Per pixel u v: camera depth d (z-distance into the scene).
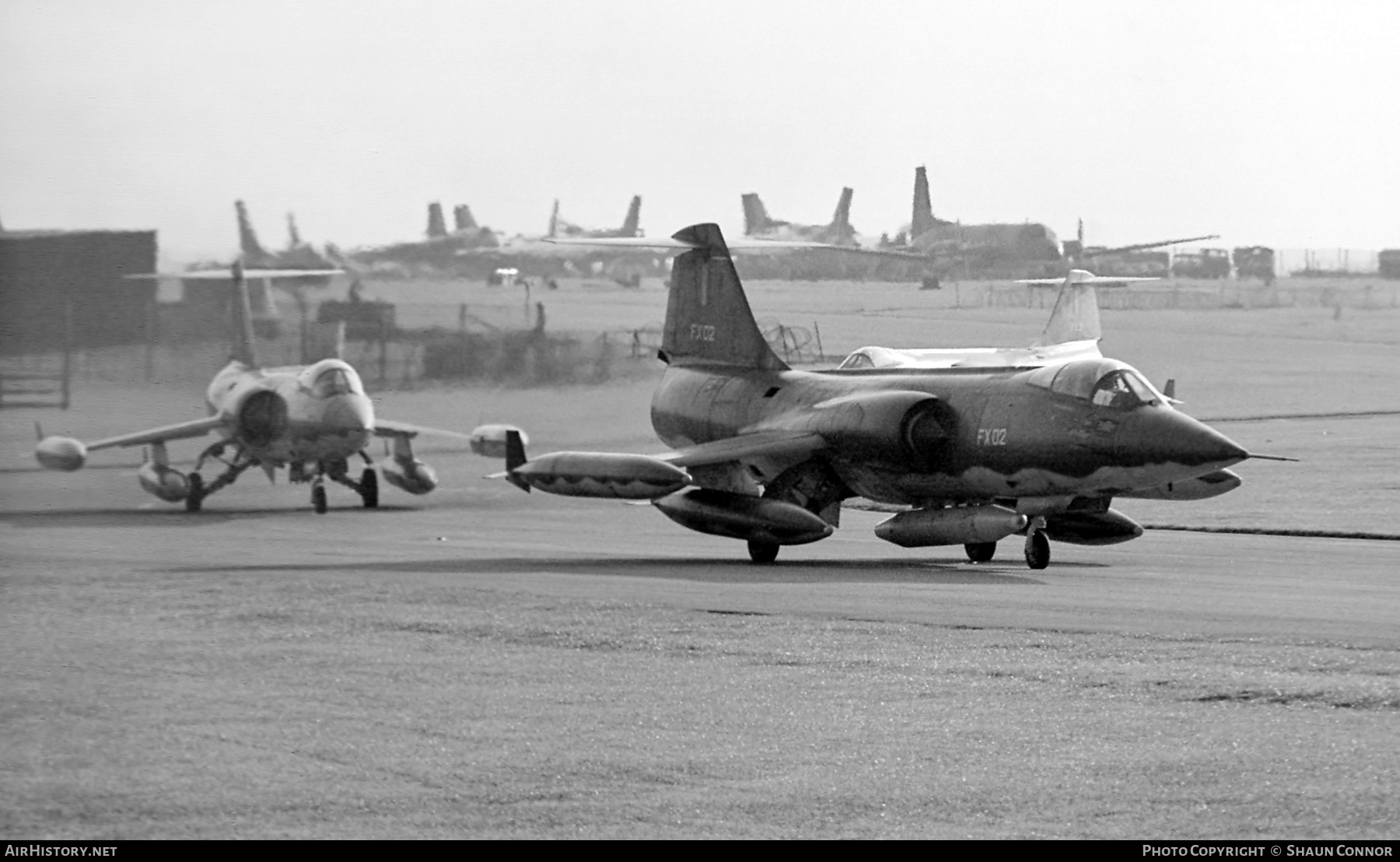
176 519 107.50
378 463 128.75
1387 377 198.12
